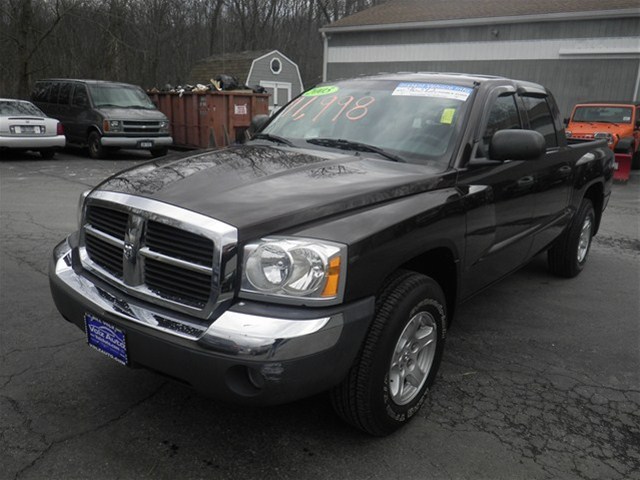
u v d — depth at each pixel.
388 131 3.58
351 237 2.43
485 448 2.80
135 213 2.55
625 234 7.87
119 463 2.57
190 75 28.30
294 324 2.25
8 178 10.59
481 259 3.52
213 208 2.43
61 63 24.06
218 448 2.71
